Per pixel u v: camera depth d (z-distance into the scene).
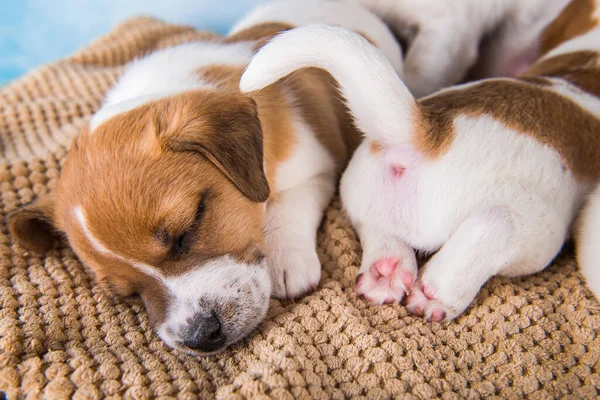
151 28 0.58
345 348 0.35
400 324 0.37
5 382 0.34
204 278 0.35
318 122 0.42
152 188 0.35
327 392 0.34
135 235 0.34
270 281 0.37
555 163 0.37
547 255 0.37
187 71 0.40
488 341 0.36
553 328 0.36
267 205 0.40
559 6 0.48
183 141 0.35
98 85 0.52
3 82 0.65
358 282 0.38
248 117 0.37
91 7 0.63
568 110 0.38
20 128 0.48
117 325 0.37
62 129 0.48
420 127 0.36
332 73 0.36
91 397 0.33
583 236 0.38
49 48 0.65
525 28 0.49
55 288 0.38
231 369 0.35
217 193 0.36
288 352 0.35
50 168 0.44
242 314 0.36
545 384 0.35
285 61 0.35
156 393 0.34
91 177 0.35
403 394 0.34
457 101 0.38
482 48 0.51
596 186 0.38
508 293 0.37
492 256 0.36
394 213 0.38
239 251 0.36
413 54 0.50
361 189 0.38
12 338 0.35
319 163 0.42
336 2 0.49
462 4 0.49
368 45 0.36
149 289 0.36
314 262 0.38
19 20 0.62
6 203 0.43
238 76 0.40
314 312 0.37
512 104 0.38
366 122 0.37
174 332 0.35
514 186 0.36
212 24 0.64
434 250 0.38
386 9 0.51
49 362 0.35
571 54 0.44
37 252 0.40
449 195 0.36
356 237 0.40
